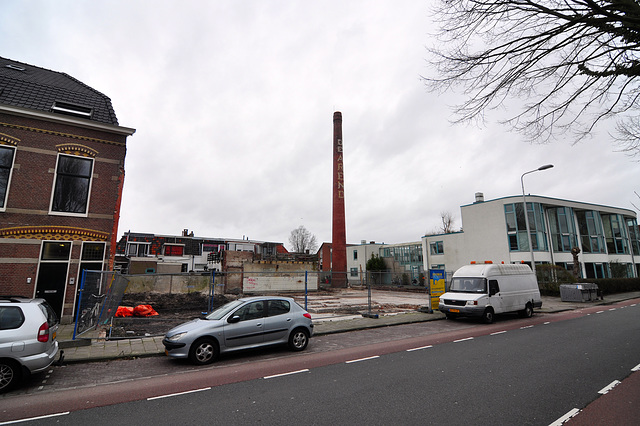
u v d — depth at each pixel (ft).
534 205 98.58
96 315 35.47
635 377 19.70
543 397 16.52
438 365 22.67
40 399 17.07
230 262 94.99
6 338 18.31
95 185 41.09
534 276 53.16
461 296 44.93
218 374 21.16
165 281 66.23
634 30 16.15
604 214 123.24
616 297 81.97
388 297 86.02
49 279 37.40
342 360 24.39
